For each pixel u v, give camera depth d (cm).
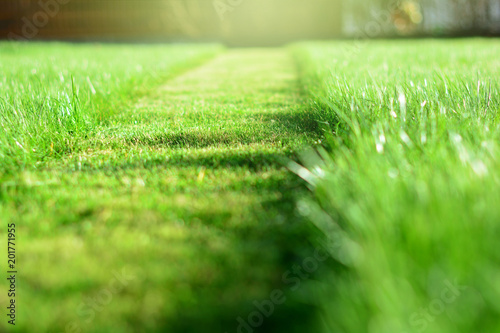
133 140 323
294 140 308
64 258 166
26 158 267
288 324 133
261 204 208
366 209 160
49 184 239
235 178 241
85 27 1870
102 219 197
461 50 877
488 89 349
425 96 327
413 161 206
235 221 192
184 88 598
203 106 454
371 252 136
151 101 495
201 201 213
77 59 826
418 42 1319
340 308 126
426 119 261
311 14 1931
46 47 1237
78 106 350
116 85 487
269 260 164
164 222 193
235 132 334
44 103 350
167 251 170
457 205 152
